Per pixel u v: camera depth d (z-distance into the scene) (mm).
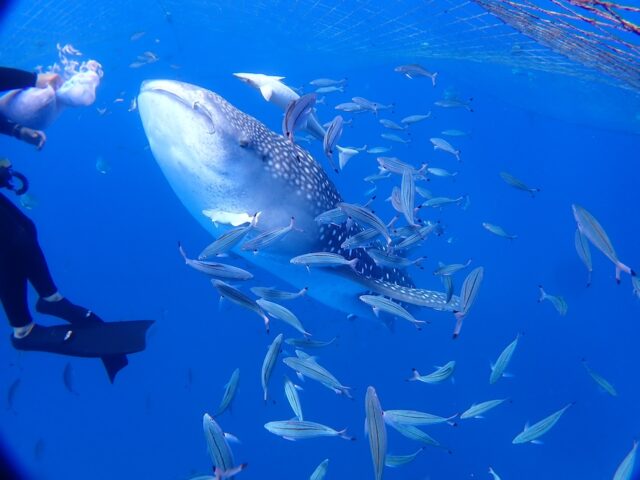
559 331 20656
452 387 15750
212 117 4582
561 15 3170
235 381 4625
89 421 15477
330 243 5848
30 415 15633
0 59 10359
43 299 3668
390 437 13672
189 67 18281
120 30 12516
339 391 4594
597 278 24938
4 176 3395
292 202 5281
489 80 14422
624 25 2758
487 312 20234
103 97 19969
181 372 16203
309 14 11672
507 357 5328
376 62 14289
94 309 19266
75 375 16734
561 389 17766
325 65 16312
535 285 24906
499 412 15773
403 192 4859
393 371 15516
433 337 17000
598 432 16359
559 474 14680
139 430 15109
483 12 9008
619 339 21859
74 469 14055
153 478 13852
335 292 6758
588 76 9312
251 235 5266
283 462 13219
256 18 12695
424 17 10586
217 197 4949
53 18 10109
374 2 10727
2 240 3199
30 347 3490
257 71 18000
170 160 4828
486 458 14352
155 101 4578
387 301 4645
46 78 3928
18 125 3773
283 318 4660
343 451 13422
